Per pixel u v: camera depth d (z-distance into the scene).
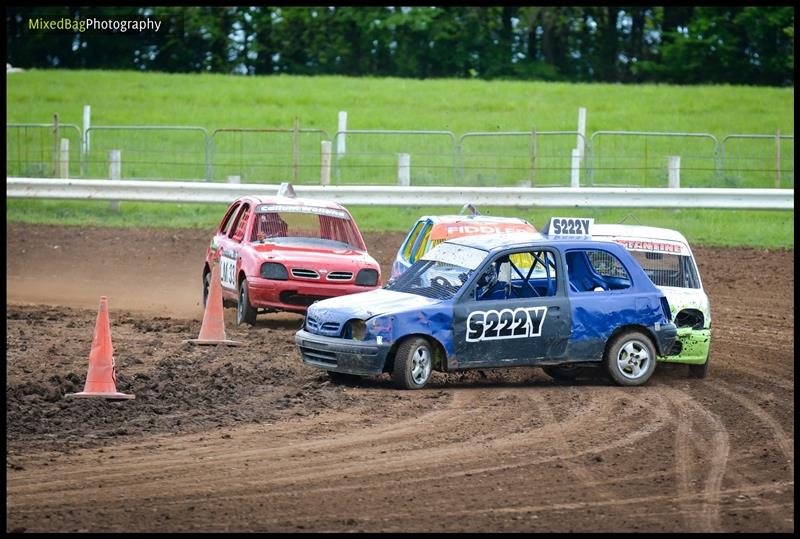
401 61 153.62
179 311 45.09
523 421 26.59
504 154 78.81
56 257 57.38
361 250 42.91
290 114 107.25
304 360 30.97
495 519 19.39
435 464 22.80
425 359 30.17
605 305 31.17
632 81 156.50
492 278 31.16
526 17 151.12
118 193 66.31
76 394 28.03
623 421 26.77
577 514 19.75
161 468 22.36
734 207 62.47
